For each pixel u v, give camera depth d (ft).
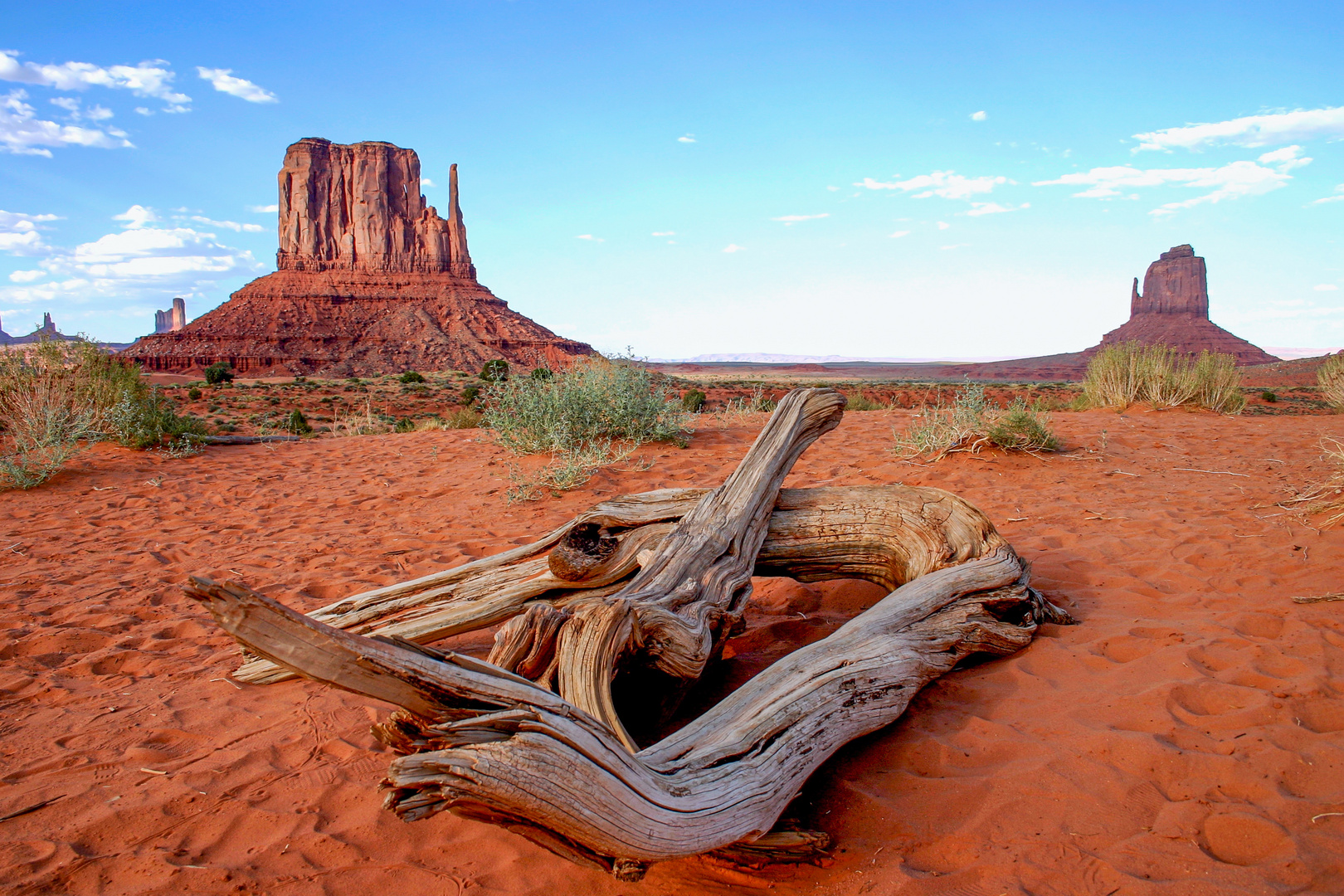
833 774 9.48
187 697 12.42
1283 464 25.23
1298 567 14.42
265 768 10.19
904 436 31.09
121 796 9.58
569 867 8.13
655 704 10.76
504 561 13.88
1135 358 43.09
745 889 7.72
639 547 12.69
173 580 18.25
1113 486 22.99
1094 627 12.60
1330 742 8.77
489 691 6.94
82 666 13.47
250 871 8.17
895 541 13.92
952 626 11.53
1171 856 7.38
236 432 96.27
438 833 8.82
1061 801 8.35
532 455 29.99
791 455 14.43
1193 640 11.57
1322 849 7.22
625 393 31.58
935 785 8.91
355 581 17.67
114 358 39.17
